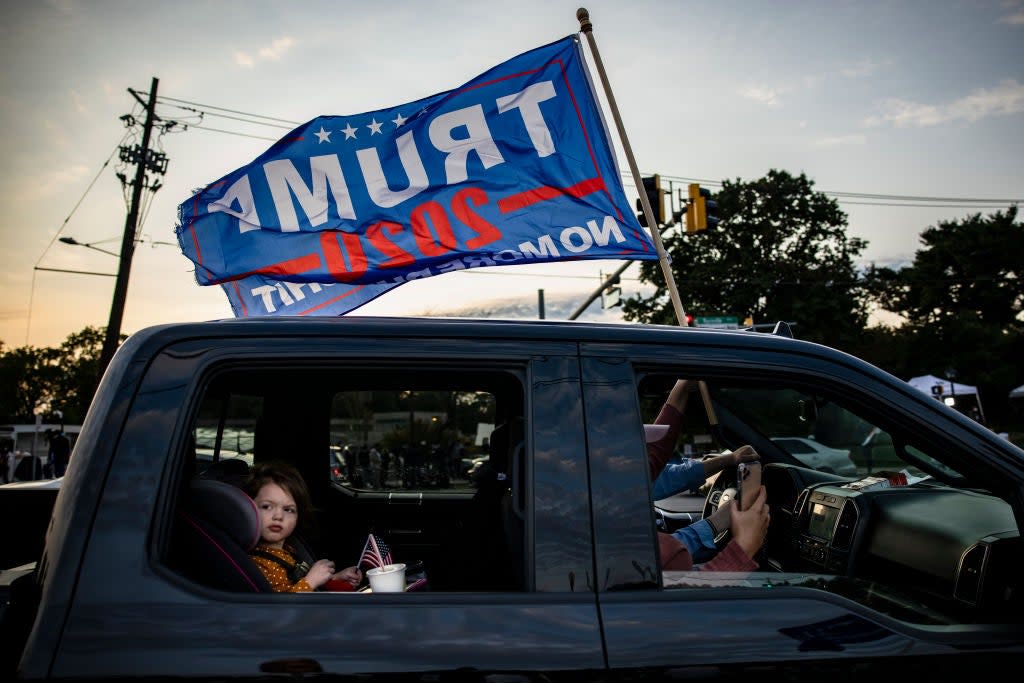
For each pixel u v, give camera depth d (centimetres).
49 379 8375
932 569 185
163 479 133
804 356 155
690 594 139
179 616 125
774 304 3950
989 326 5072
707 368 152
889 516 209
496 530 228
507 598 134
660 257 297
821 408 280
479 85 326
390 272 320
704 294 4003
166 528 131
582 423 145
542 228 320
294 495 199
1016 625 146
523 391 149
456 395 300
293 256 321
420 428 313
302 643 125
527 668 126
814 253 4091
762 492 184
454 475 335
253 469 202
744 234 4059
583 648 129
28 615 126
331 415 305
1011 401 3706
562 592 135
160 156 1908
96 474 132
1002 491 151
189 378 140
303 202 322
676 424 238
